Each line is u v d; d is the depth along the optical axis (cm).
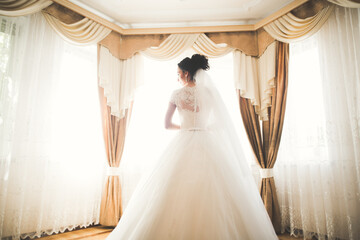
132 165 313
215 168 136
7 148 223
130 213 138
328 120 238
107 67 304
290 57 287
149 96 330
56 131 264
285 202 271
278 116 279
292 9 276
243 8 306
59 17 268
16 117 235
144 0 290
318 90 256
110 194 279
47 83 261
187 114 162
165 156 152
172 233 113
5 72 231
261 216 141
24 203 234
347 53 233
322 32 255
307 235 240
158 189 131
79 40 281
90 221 276
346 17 234
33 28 254
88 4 296
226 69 335
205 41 320
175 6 302
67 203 262
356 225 210
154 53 325
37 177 243
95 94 308
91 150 292
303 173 255
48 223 247
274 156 275
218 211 118
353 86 223
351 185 217
